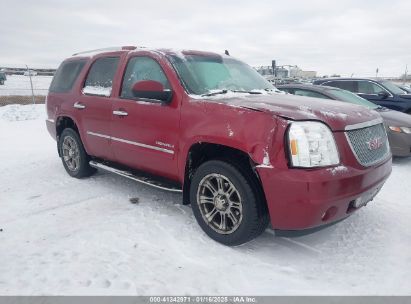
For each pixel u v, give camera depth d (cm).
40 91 2689
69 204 442
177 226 379
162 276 290
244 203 315
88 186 511
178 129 361
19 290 270
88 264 305
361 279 289
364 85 987
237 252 329
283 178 286
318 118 303
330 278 290
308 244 346
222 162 326
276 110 307
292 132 289
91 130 480
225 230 339
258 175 302
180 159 363
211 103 340
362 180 307
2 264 306
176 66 390
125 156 437
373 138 339
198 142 341
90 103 476
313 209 284
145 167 415
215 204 342
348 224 388
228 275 293
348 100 733
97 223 386
